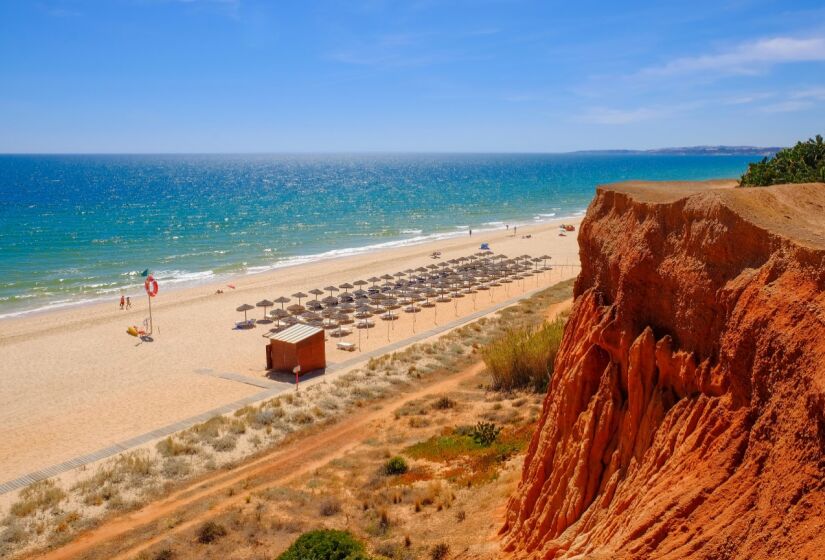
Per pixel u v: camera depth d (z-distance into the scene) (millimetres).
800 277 10508
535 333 39062
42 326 55594
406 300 64625
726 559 9336
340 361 45906
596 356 16203
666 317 14367
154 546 21234
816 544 8133
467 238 109188
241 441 31703
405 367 42812
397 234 116062
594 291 18266
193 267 84125
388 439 30641
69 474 28828
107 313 60219
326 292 69562
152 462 29422
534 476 16984
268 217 138125
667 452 12414
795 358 9734
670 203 15227
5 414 36625
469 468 25406
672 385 13547
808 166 28188
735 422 10844
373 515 22297
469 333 50312
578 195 195875
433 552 18453
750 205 13375
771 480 9422
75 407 37594
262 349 49562
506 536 17312
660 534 10430
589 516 13961
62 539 23094
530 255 90562
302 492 24969
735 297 11805
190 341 51562
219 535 21750
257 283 73875
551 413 17656
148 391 40156
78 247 96938
